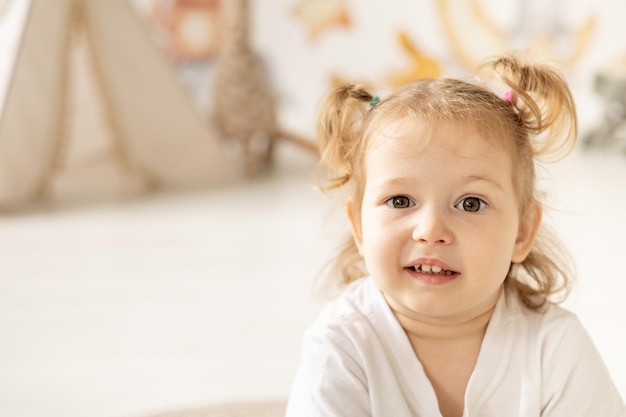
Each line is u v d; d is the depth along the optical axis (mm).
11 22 3283
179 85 3670
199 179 3852
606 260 2674
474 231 1015
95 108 3547
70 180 3629
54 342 2086
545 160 1173
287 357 1987
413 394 1071
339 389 1053
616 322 2156
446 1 4750
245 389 1817
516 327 1090
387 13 4812
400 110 1072
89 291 2445
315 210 3391
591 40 4676
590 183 3746
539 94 1128
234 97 4020
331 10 4844
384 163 1055
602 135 4469
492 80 1181
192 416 1517
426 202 1028
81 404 1757
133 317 2248
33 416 1705
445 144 1030
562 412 1051
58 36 3312
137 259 2742
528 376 1060
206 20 4820
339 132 1203
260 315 2254
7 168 3365
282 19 4875
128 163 3682
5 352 2027
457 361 1074
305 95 4914
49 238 2971
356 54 4867
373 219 1055
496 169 1041
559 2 4672
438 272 1024
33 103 3350
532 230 1126
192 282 2521
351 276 1340
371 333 1077
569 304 2285
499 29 4719
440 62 4801
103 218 3244
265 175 4070
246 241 2953
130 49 3514
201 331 2146
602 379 1074
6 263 2693
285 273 2607
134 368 1933
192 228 3117
